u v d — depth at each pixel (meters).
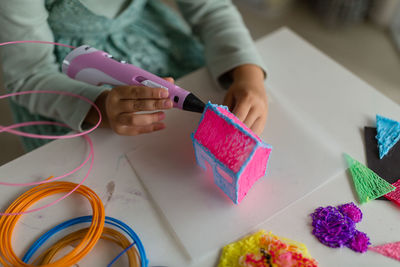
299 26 1.52
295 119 0.57
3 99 1.25
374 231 0.45
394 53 1.41
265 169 0.50
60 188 0.50
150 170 0.52
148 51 0.77
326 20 1.51
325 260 0.43
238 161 0.42
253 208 0.47
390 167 0.51
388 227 0.45
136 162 0.53
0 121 1.21
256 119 0.56
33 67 0.66
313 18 1.55
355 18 1.47
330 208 0.47
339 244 0.43
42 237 0.46
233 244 0.44
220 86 0.64
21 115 0.80
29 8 0.62
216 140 0.45
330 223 0.45
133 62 0.74
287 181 0.50
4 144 1.16
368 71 1.36
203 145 0.46
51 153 0.55
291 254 0.42
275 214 0.47
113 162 0.54
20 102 0.68
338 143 0.54
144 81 0.51
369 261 0.42
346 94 0.61
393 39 1.45
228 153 0.43
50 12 0.68
